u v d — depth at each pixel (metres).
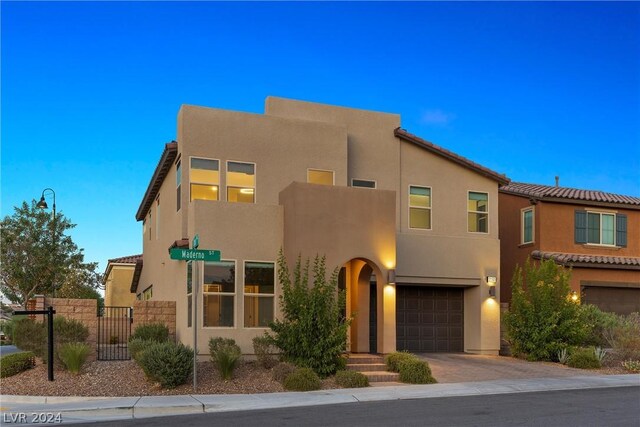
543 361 20.91
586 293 25.61
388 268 18.62
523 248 26.47
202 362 17.12
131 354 16.88
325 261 17.83
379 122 22.91
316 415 11.91
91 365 16.47
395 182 22.78
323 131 21.39
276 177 20.52
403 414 11.94
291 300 16.84
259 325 18.09
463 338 23.62
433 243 22.83
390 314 18.58
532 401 13.66
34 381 15.04
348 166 22.17
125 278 38.00
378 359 18.05
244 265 18.17
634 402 13.49
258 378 15.85
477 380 17.02
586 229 26.58
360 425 10.80
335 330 16.56
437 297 23.52
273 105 21.47
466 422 11.05
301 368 15.65
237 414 12.20
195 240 15.34
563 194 26.31
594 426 10.70
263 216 18.61
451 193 23.50
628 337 21.16
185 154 19.58
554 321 20.80
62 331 16.92
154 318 19.50
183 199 19.39
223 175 19.91
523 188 27.66
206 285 17.66
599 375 18.30
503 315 22.38
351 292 20.52
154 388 14.67
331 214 18.14
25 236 33.75
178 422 11.34
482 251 23.50
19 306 34.97
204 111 19.98
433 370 18.44
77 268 36.34
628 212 27.47
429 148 23.17
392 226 18.84
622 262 25.58
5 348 25.95
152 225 27.58
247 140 20.36
